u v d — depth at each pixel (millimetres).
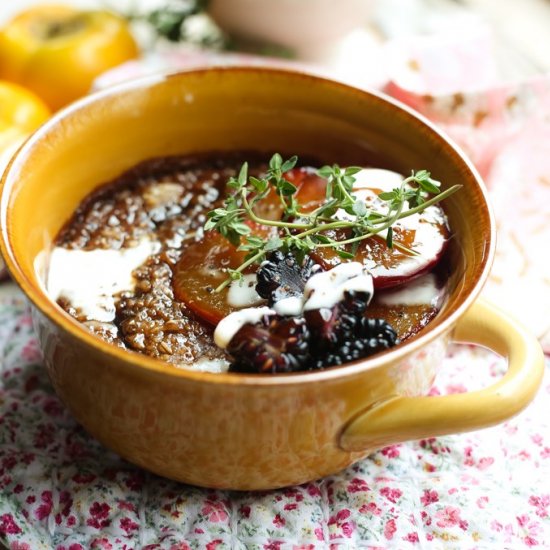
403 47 594
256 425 414
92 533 446
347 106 500
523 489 459
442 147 476
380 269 446
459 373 495
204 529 445
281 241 434
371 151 505
